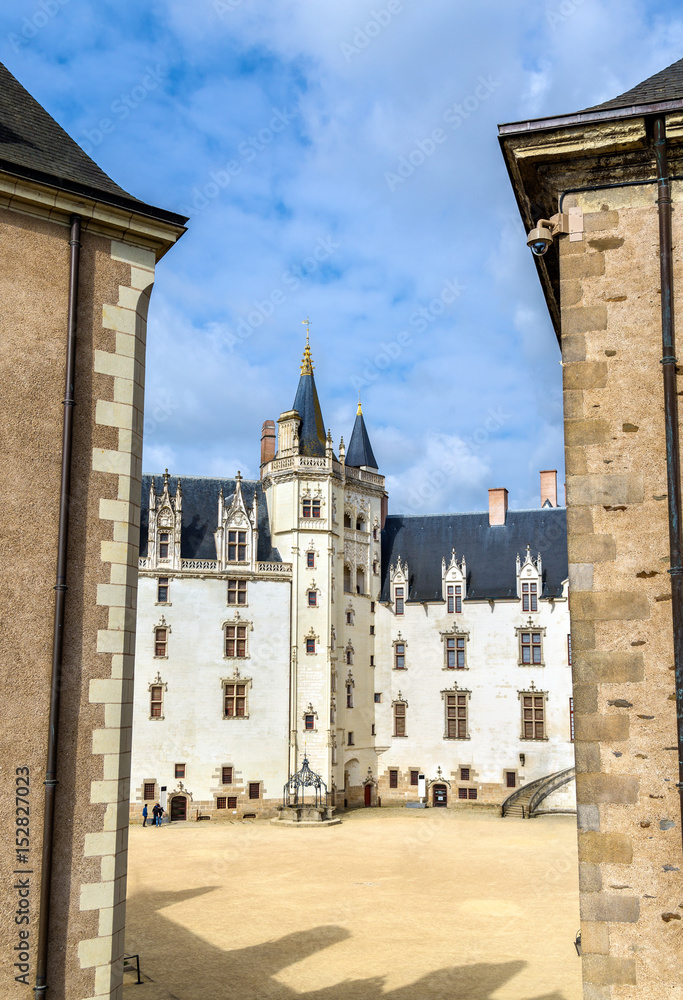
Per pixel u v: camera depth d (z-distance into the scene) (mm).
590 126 10375
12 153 11711
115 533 11703
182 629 49188
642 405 10164
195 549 51469
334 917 25375
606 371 10336
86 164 13094
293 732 50094
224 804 48188
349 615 55406
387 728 56625
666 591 9719
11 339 11227
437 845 38625
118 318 12172
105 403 11891
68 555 11258
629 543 9938
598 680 9773
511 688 54125
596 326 10445
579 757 9680
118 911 11086
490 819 48000
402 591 58188
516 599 54781
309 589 52219
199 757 48219
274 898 27891
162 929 24109
